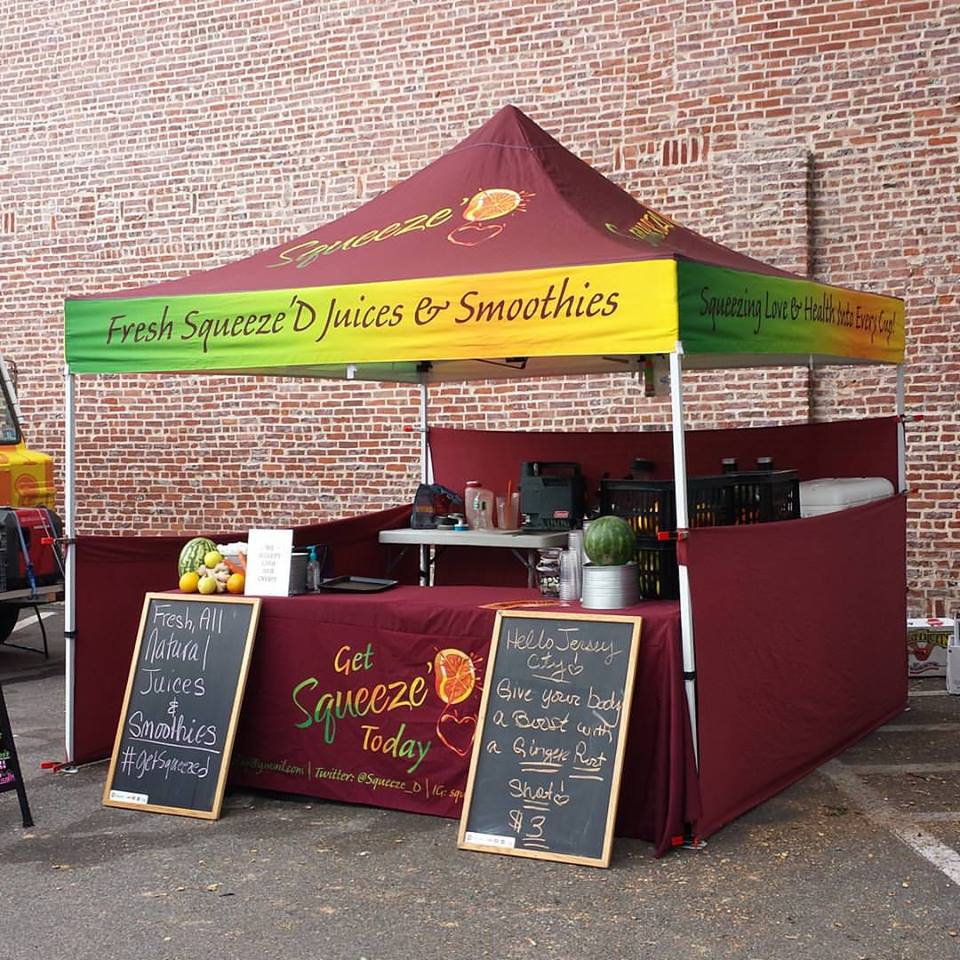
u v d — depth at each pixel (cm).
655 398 965
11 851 507
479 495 789
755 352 532
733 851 490
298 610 568
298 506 1101
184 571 601
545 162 633
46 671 889
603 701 492
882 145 898
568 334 491
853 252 909
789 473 646
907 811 538
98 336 592
